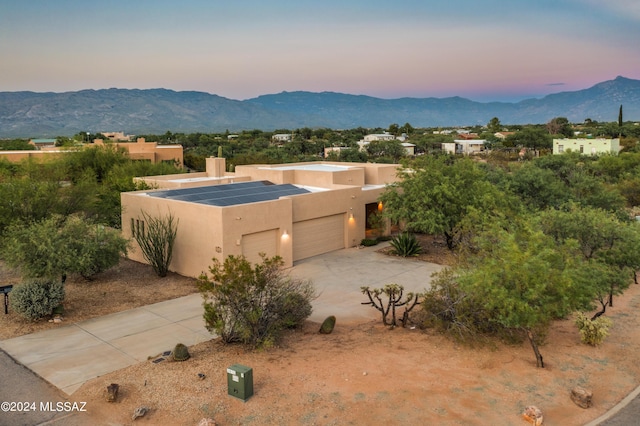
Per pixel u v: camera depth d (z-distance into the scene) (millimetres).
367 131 167375
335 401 9453
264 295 12766
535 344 11320
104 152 43938
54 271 15023
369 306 16281
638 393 10172
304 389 9914
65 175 35719
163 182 28094
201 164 62812
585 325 12680
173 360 11492
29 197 21484
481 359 11508
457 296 12859
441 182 23109
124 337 13398
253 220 19656
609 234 15297
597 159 53531
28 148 72188
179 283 18906
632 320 14766
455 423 8789
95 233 17641
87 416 9164
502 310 10898
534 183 27609
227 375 9625
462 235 21750
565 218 16016
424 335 13086
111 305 16203
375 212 27531
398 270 20906
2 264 21156
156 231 20328
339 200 24641
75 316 15109
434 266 21516
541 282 10711
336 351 11984
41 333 13695
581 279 11141
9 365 11594
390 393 9781
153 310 15703
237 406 9273
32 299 14281
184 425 8719
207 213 18859
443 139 112125
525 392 10016
